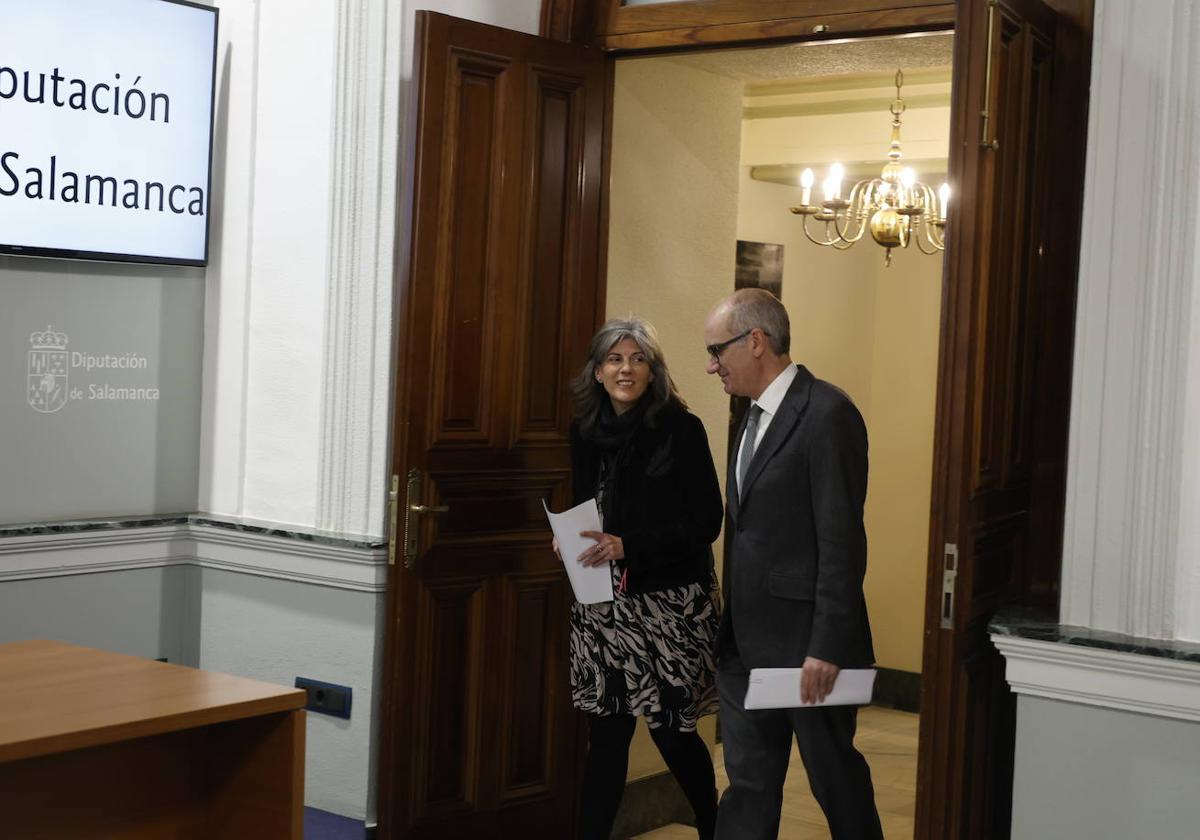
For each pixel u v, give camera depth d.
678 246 4.69
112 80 4.18
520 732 4.12
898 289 7.52
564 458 4.18
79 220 4.16
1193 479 2.88
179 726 2.23
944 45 4.62
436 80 3.82
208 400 4.52
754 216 6.99
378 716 4.09
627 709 3.62
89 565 4.23
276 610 4.28
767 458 3.17
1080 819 2.98
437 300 3.88
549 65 4.05
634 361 3.60
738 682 3.30
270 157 4.32
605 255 4.26
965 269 3.01
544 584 4.14
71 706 2.25
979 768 3.26
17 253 4.04
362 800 4.09
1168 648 2.84
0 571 4.03
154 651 4.43
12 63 3.98
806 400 3.16
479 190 3.94
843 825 3.17
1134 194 2.94
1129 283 2.94
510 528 4.07
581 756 4.25
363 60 4.09
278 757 2.42
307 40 4.21
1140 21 2.93
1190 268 2.88
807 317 7.25
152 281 4.41
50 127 4.07
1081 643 2.91
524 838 4.14
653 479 3.62
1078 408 3.01
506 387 4.02
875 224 5.83
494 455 4.01
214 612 4.43
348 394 4.14
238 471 4.42
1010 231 3.22
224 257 4.46
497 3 4.18
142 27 4.22
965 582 3.07
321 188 4.19
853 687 3.07
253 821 2.46
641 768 4.62
